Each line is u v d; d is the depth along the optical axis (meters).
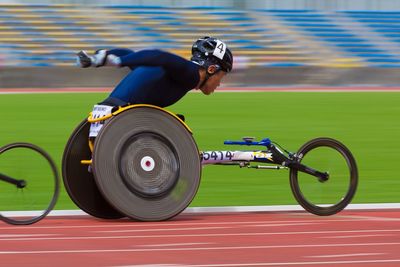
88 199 13.93
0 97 47.09
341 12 79.31
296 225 13.18
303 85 62.12
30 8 72.81
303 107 43.28
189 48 74.12
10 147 13.30
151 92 13.80
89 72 57.38
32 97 47.28
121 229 12.60
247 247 10.85
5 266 9.33
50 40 70.00
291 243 11.23
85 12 74.12
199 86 14.45
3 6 72.31
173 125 13.84
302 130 33.75
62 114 38.16
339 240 11.54
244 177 21.42
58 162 24.67
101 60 13.02
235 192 19.08
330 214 14.65
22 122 34.94
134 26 74.38
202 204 17.20
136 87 13.77
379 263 9.80
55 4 73.56
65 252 10.31
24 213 13.46
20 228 12.70
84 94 49.94
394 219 14.09
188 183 13.86
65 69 56.94
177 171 13.76
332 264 9.69
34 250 10.46
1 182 13.65
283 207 15.84
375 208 15.81
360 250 10.70
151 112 13.70
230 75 60.34
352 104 45.47
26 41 69.19
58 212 14.80
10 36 69.25
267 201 17.66
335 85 62.88
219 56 14.28
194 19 76.31
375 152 27.47
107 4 75.50
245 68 60.66
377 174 22.64
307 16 78.88
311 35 76.81
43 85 56.75
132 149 13.48
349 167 14.80
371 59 74.56
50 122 35.06
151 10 75.75
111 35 72.94
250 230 12.53
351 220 13.91
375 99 49.06
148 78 13.77
